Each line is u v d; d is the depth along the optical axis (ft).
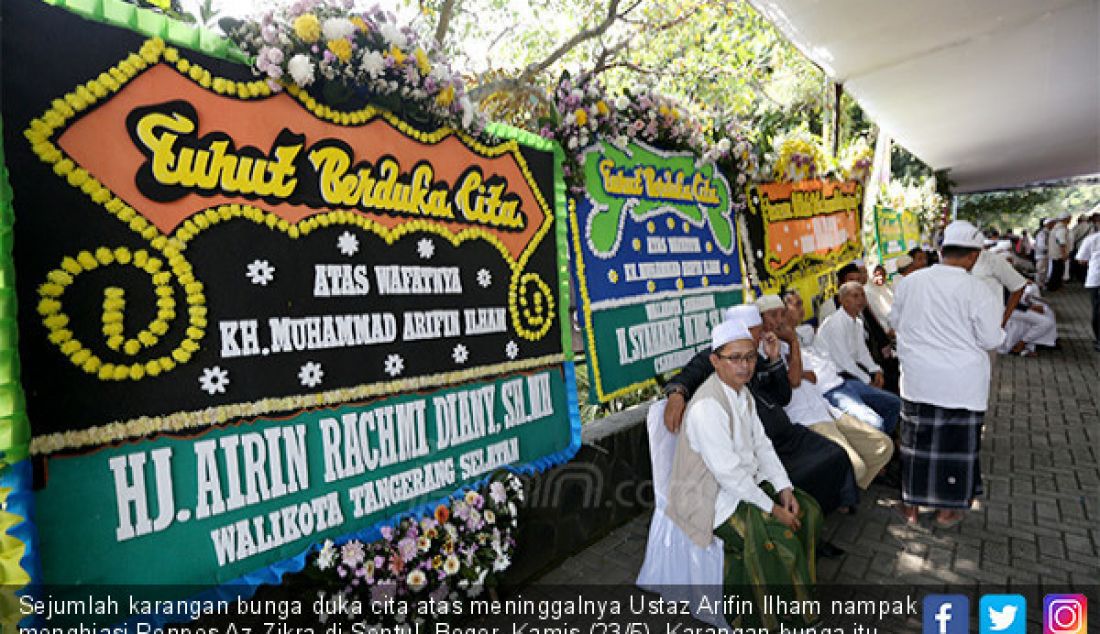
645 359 12.48
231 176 6.17
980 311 10.26
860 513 11.94
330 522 7.04
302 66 6.35
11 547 4.07
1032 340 26.20
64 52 5.05
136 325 5.50
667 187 13.58
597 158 11.71
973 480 10.73
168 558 5.71
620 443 11.66
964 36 15.15
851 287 14.32
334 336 7.12
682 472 8.82
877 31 14.62
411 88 7.58
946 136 28.14
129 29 5.44
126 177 5.42
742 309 10.48
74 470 5.14
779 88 32.24
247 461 6.31
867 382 14.37
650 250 12.94
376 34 7.12
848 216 23.52
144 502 5.56
